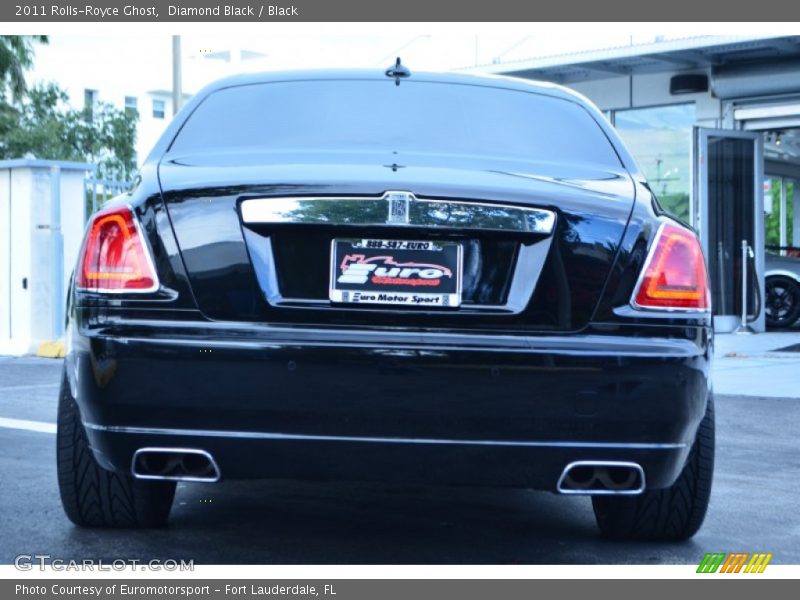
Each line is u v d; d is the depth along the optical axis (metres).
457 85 4.01
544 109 3.96
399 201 3.11
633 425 3.08
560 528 4.07
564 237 3.16
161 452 3.10
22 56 27.66
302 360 3.02
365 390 3.02
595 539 3.90
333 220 3.10
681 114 15.45
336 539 3.82
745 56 14.42
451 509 4.36
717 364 10.98
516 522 4.16
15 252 12.62
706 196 14.71
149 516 3.81
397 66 4.05
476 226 3.11
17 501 4.32
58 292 12.55
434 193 3.13
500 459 3.08
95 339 3.11
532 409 3.04
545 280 3.13
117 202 3.28
